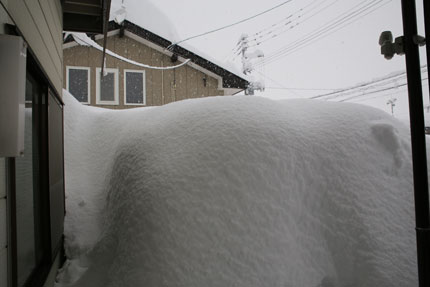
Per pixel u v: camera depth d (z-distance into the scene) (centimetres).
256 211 192
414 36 161
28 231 166
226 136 222
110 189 293
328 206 210
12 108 101
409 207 217
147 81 877
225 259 177
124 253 200
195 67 922
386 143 247
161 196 200
